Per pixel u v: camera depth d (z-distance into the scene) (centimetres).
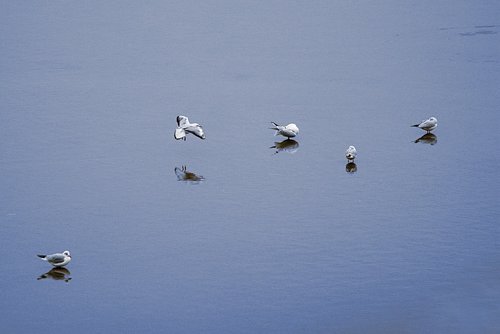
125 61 8262
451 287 4266
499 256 4522
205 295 4288
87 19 9744
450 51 8181
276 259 4584
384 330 3956
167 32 9169
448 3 9881
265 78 7625
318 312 4112
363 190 5369
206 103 7044
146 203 5297
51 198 5400
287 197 5309
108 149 6181
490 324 3959
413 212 5041
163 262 4603
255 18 9594
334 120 6588
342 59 8100
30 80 7750
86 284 4422
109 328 4053
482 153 5881
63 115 6862
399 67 7800
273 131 6431
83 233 4938
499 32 8700
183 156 6019
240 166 5812
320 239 4769
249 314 4122
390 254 4584
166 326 4050
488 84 7250
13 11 10094
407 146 6059
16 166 5912
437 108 6750
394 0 10162
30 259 4672
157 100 7156
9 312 4203
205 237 4847
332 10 9850
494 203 5116
